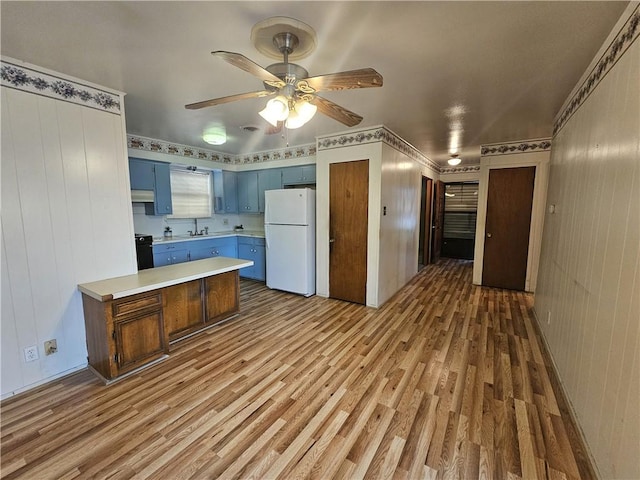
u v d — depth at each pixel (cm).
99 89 235
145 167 408
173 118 316
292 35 156
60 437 166
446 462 150
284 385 214
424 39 166
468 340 283
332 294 414
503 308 369
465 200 715
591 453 149
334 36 163
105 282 239
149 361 240
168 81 225
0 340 198
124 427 173
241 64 133
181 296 282
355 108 282
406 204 457
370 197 364
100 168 240
